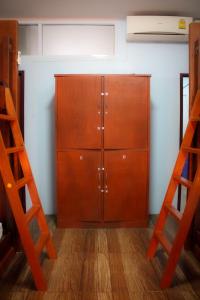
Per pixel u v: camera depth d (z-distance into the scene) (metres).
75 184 2.68
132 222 2.74
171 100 3.07
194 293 1.63
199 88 2.06
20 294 1.62
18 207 1.65
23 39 3.01
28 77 3.00
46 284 1.70
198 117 1.94
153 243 2.06
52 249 2.06
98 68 3.01
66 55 3.00
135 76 2.60
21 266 1.96
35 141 3.06
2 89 1.98
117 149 2.65
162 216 2.05
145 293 1.63
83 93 2.59
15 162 2.09
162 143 3.11
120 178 2.68
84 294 1.62
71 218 2.71
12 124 1.96
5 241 1.97
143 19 2.79
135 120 2.63
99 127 2.62
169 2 2.57
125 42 3.00
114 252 2.18
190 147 1.99
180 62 3.04
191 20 2.82
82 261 2.03
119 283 1.73
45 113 3.04
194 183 1.61
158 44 3.01
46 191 3.11
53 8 2.69
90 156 2.65
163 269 1.91
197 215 2.14
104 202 2.69
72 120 2.62
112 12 2.78
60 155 2.65
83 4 2.60
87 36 3.04
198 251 2.04
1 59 1.99
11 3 2.57
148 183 2.71
